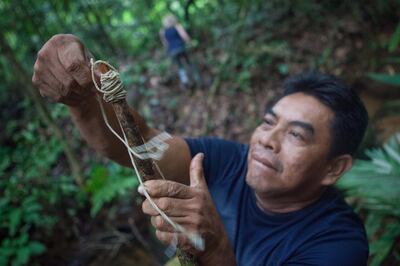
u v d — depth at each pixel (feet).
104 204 10.64
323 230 3.59
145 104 14.42
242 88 14.17
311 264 3.41
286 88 3.97
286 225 3.76
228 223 4.10
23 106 14.02
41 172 11.28
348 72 14.75
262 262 3.72
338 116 3.56
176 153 4.07
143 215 10.28
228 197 4.20
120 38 18.53
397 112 12.09
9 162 12.05
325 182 3.79
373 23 16.53
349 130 3.61
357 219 3.92
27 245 8.95
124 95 2.40
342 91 3.58
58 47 2.70
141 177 2.55
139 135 2.51
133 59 16.99
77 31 16.17
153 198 2.46
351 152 3.81
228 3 18.11
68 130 13.24
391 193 5.92
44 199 10.18
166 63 16.08
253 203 4.05
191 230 2.52
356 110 3.62
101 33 16.57
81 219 10.33
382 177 6.10
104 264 9.22
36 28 12.47
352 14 16.85
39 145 12.57
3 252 8.45
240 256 3.91
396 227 6.31
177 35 14.29
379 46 15.43
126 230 10.04
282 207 3.86
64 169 11.98
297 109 3.61
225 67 14.88
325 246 3.48
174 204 2.47
